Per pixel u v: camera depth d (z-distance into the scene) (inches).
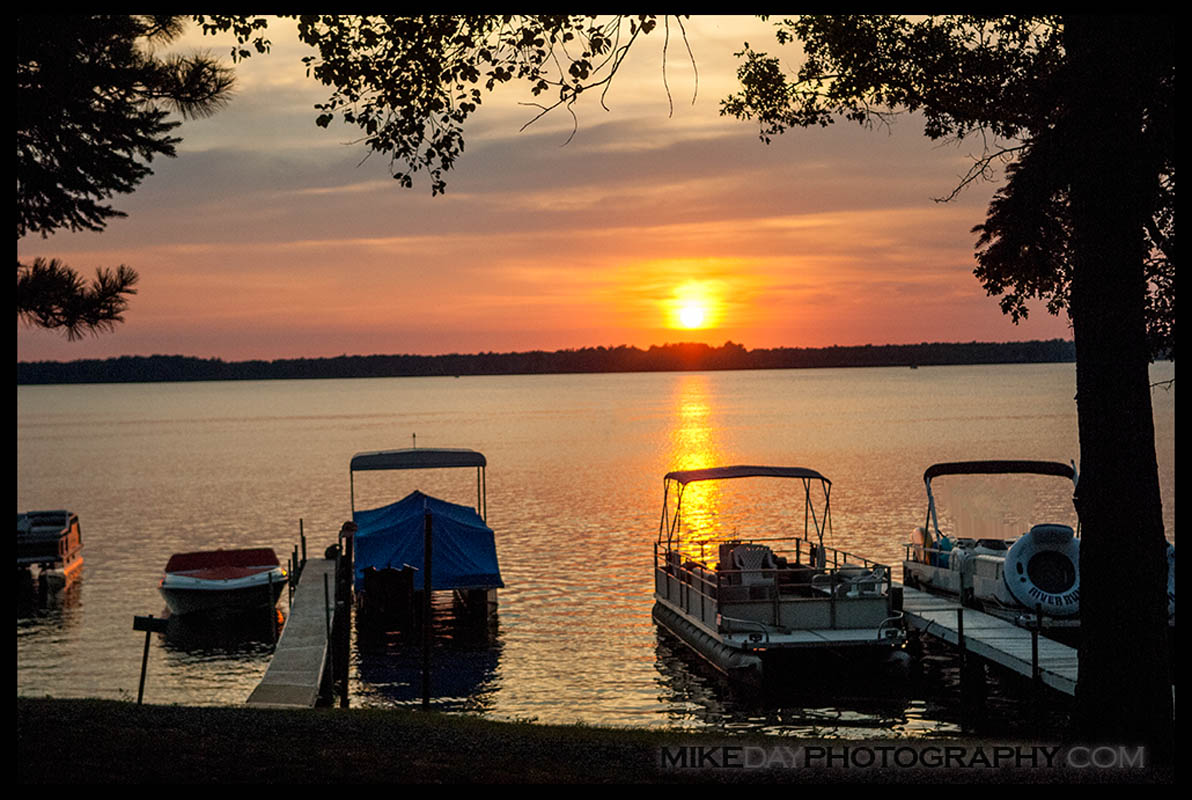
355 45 525.7
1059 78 466.9
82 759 424.2
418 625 1252.5
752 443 4463.6
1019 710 869.2
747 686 903.7
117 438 6082.7
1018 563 960.3
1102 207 473.4
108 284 528.4
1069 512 1988.2
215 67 557.6
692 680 992.9
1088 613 503.2
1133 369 488.7
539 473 3398.1
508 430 5930.1
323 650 1032.2
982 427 5172.2
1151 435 493.4
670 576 1149.7
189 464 4057.6
